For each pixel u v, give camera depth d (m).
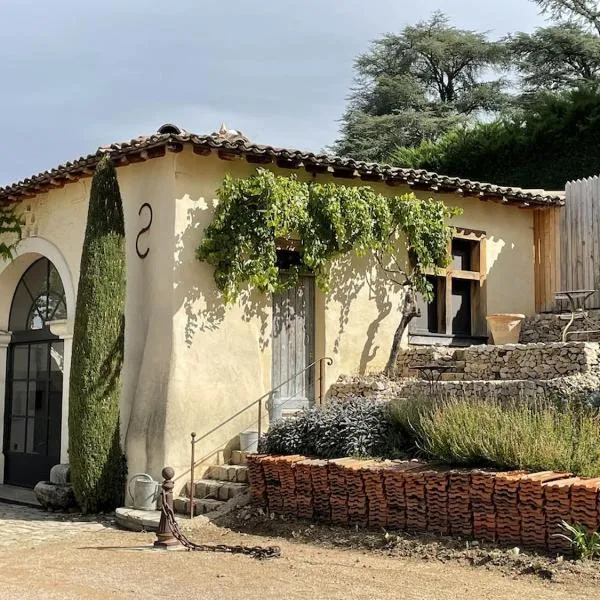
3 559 8.35
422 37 37.25
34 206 13.99
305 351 12.57
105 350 11.16
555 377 10.70
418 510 8.19
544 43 34.31
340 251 12.31
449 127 33.12
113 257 11.34
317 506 9.07
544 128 21.22
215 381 11.35
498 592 6.38
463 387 10.30
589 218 14.66
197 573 7.34
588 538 7.00
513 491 7.49
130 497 11.02
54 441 13.49
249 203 11.46
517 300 14.99
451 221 14.15
